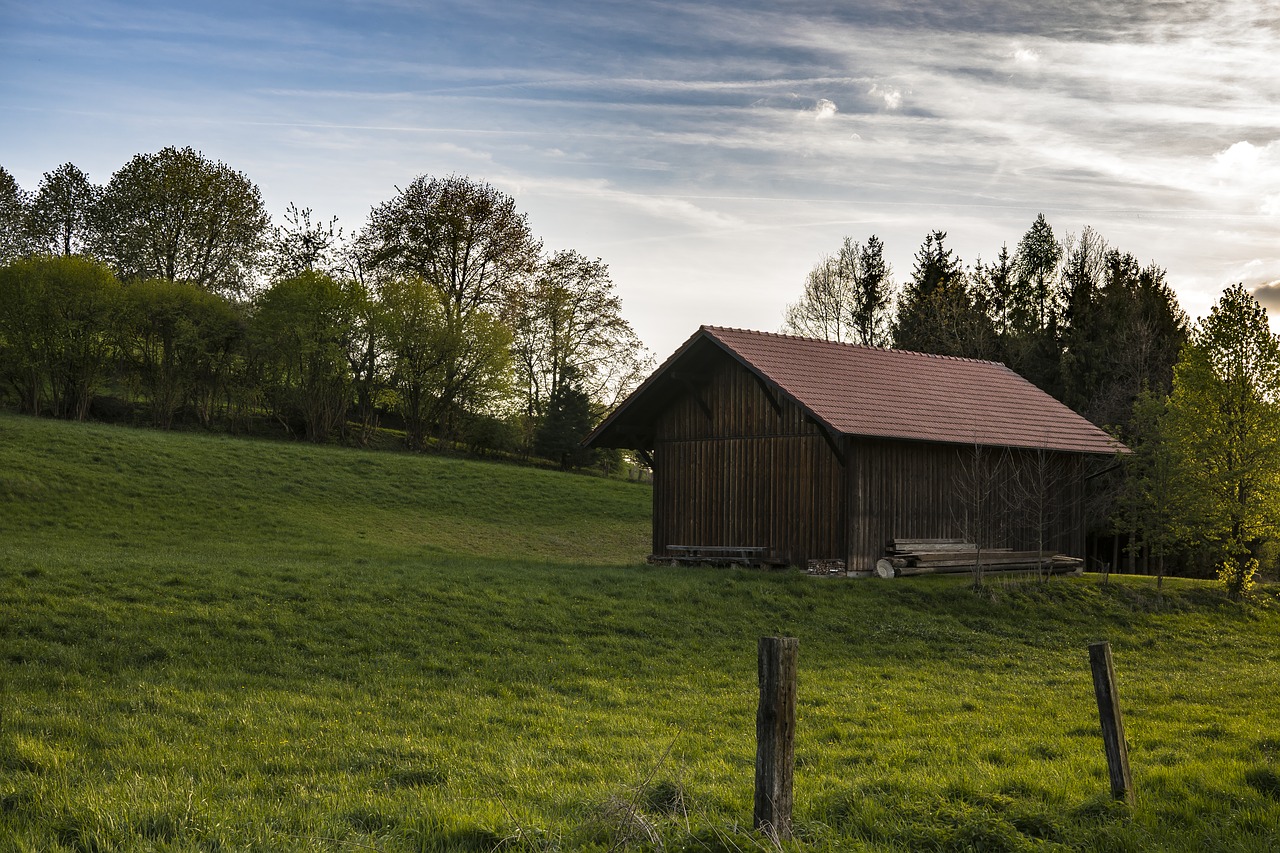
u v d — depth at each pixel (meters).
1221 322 31.47
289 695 15.34
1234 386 30.98
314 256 73.88
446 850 8.12
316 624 19.67
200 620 19.09
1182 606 29.22
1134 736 13.98
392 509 46.19
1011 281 73.88
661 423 34.59
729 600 25.09
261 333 59.44
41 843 7.77
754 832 7.93
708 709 15.70
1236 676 20.94
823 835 8.52
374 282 69.38
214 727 13.05
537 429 68.88
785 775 8.00
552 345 70.94
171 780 10.23
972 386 35.97
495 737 13.30
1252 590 31.25
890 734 14.08
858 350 35.41
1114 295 57.97
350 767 11.32
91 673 15.82
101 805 8.63
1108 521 43.72
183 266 69.38
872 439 29.61
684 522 33.59
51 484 38.66
